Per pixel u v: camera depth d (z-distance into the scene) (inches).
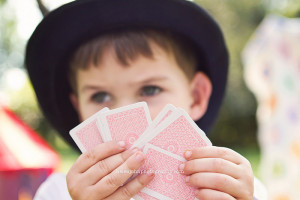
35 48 87.0
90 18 80.8
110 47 77.4
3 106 119.1
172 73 79.6
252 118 584.7
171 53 80.9
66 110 95.4
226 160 56.2
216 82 95.5
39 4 92.6
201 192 55.0
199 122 95.8
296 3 594.9
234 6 577.9
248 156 480.4
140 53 76.7
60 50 85.8
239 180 55.7
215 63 92.9
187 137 57.7
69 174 58.2
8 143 110.5
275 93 166.4
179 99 79.7
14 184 106.4
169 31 83.0
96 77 77.4
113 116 59.5
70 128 96.5
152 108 75.1
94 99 78.8
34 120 562.9
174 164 57.2
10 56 605.0
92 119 62.2
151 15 81.0
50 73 90.0
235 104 558.6
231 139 608.1
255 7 580.4
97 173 55.6
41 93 93.8
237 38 553.9
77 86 84.0
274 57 164.7
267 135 168.9
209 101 96.2
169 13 81.6
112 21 80.8
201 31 86.3
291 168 160.1
